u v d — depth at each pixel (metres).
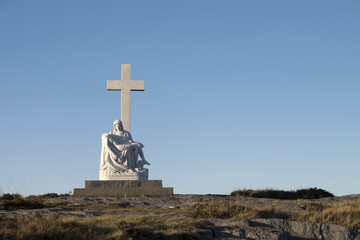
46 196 35.25
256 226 22.89
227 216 24.34
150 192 34.06
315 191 37.31
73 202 30.67
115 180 34.72
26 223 19.19
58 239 18.16
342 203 28.64
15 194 32.62
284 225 23.45
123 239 18.64
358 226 24.59
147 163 37.41
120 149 36.19
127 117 39.66
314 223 23.70
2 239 17.50
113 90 40.22
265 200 31.70
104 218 21.88
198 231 20.88
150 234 19.64
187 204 29.45
